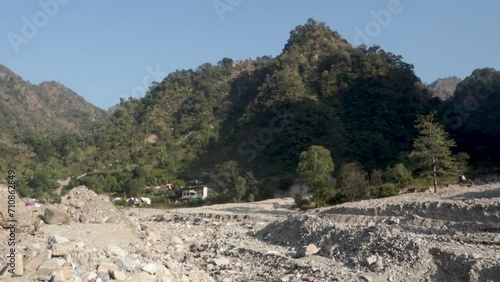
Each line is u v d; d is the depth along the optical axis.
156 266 16.25
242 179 76.12
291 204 60.19
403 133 90.62
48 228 21.64
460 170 50.28
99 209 27.75
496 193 34.62
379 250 20.38
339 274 18.77
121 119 120.75
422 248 19.19
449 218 29.42
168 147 107.25
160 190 87.94
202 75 134.38
